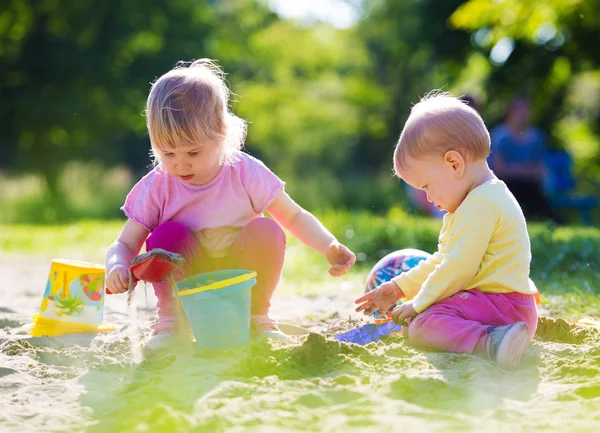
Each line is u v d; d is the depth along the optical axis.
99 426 2.19
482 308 3.04
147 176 3.51
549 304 4.46
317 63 25.36
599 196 12.95
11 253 9.07
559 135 17.03
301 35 24.86
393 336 3.26
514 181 11.69
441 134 3.11
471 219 3.04
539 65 14.84
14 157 25.30
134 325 3.11
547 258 5.98
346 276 6.55
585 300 4.48
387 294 3.35
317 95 24.89
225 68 24.06
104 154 26.78
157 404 2.27
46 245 9.88
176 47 21.89
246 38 24.52
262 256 3.33
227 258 3.43
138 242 3.50
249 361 2.75
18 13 20.44
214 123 3.23
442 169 3.13
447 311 3.04
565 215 12.54
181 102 3.17
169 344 3.18
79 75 20.70
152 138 3.23
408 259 3.68
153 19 21.62
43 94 20.75
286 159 27.03
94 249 9.32
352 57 26.16
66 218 16.11
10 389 2.62
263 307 3.38
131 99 21.48
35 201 17.28
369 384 2.52
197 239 3.45
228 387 2.46
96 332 3.82
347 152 28.28
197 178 3.41
